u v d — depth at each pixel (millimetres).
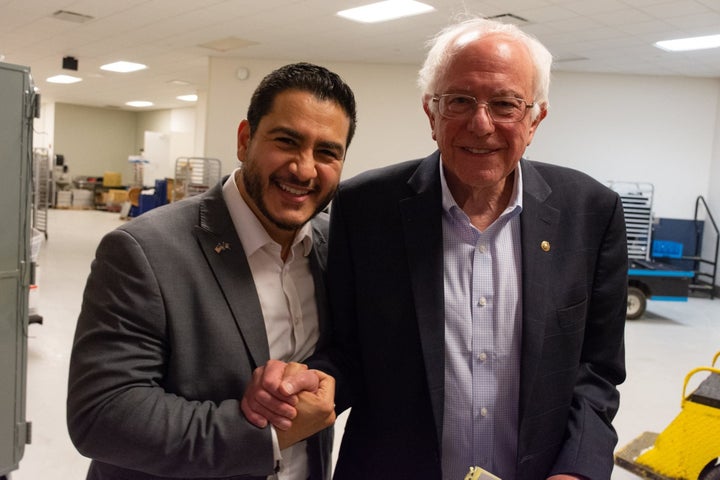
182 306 1117
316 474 1308
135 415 1024
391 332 1277
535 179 1324
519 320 1267
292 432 1087
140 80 12703
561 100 9062
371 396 1312
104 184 18375
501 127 1162
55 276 7641
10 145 2572
